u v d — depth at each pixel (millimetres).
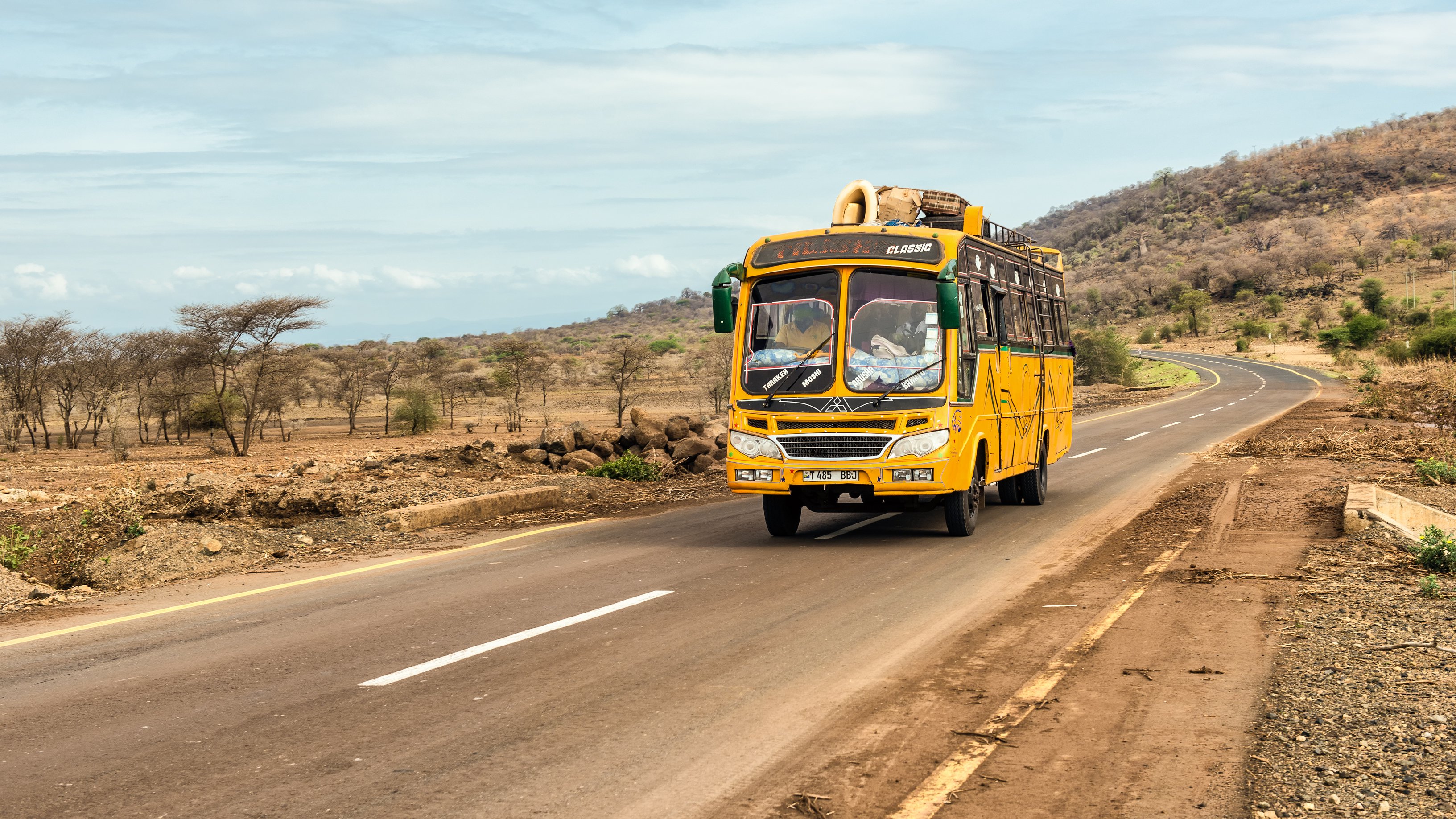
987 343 13016
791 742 5320
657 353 135500
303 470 23453
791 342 12047
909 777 4832
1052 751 5141
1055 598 8828
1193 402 52500
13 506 19750
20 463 46750
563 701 6086
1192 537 12016
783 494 12219
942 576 10000
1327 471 18484
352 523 14039
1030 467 15383
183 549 11586
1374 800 4457
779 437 11867
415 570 11086
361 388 86562
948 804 4504
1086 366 91188
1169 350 146625
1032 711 5773
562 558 11562
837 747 5242
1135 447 26891
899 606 8625
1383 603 8242
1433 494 15336
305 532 13625
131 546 11789
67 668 7191
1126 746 5188
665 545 12391
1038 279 16484
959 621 8031
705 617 8312
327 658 7250
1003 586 9406
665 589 9555
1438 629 7348
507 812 4469
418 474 19719
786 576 10117
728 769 4961
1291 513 13531
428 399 69062
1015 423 14414
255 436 66438
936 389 11547
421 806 4547
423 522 14375
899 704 5938
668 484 19781
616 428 24938
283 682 6645
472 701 6121
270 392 59562
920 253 11789
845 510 12812
